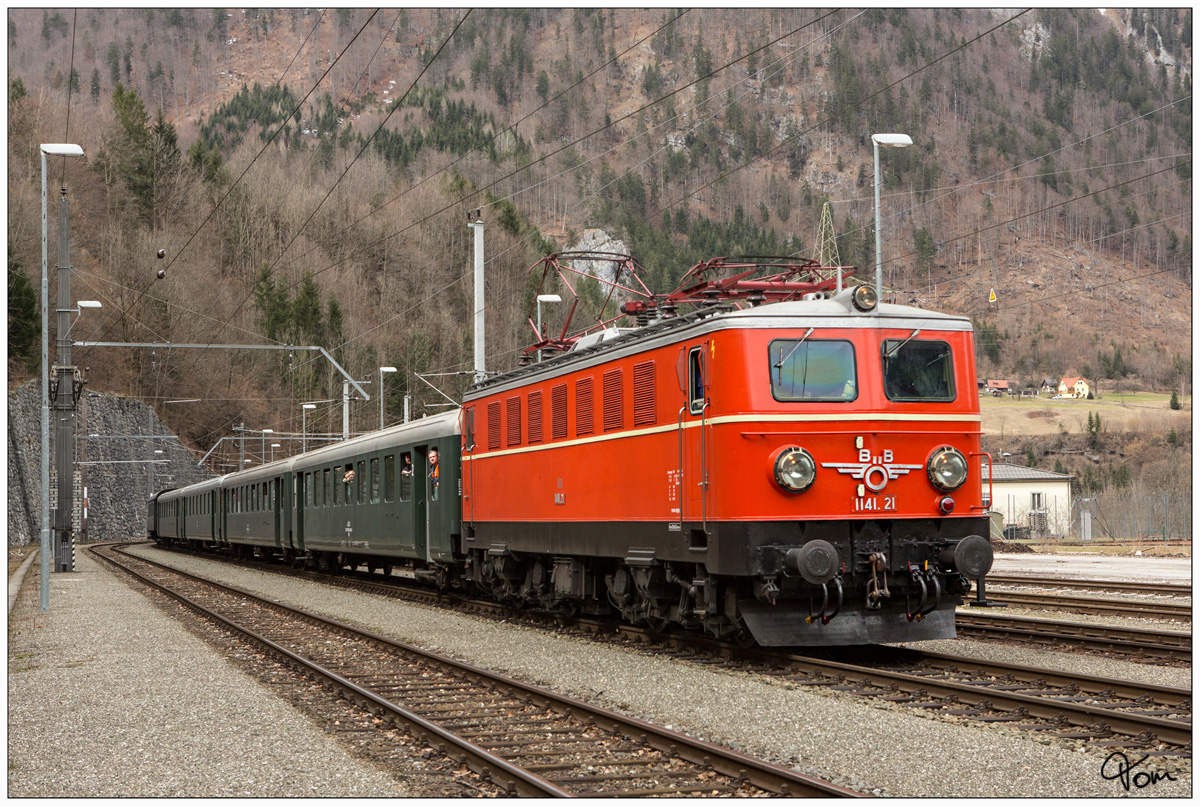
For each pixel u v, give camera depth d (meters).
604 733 9.30
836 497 11.99
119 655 15.12
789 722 9.46
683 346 12.80
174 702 11.39
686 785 7.66
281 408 82.25
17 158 72.62
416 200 91.44
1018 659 12.96
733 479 11.88
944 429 12.45
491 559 18.83
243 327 81.69
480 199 92.31
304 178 97.31
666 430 13.16
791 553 11.69
